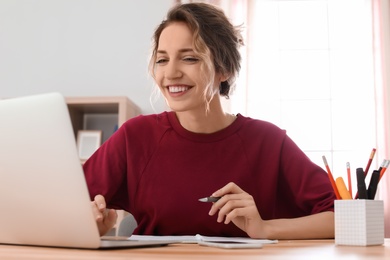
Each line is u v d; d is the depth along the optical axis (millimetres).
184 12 1326
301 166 1467
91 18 3605
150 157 1478
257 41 3516
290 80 3555
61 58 3594
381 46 3406
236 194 1134
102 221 1167
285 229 1165
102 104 3209
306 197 1409
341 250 848
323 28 3584
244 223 1167
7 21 3658
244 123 1510
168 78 1317
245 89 3416
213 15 1370
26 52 3619
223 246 854
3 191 824
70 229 783
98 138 3314
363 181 999
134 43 3555
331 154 3449
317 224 1194
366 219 959
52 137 764
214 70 1356
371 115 3371
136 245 836
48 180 780
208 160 1449
